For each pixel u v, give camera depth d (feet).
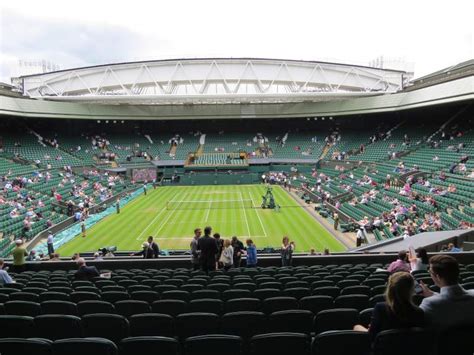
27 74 215.92
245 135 249.14
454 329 15.35
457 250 52.70
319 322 21.38
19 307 25.77
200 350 16.15
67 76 203.62
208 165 224.74
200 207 146.61
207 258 42.55
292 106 220.84
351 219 112.06
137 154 228.22
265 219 123.85
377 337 15.26
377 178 155.33
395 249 62.95
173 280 36.58
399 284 15.62
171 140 244.01
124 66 201.87
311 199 158.51
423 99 169.78
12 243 92.53
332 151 222.28
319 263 53.01
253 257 51.49
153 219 126.21
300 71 205.05
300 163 222.48
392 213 102.58
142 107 220.02
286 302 25.85
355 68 204.33
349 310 21.43
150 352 16.22
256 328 21.59
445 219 92.53
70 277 43.27
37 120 224.12
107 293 29.76
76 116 202.80
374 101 194.70
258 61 201.57
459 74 150.30
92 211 136.98
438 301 15.67
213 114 222.89
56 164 189.98
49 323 21.06
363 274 39.14
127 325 21.40
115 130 248.52
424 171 142.41
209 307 25.70
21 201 122.72
